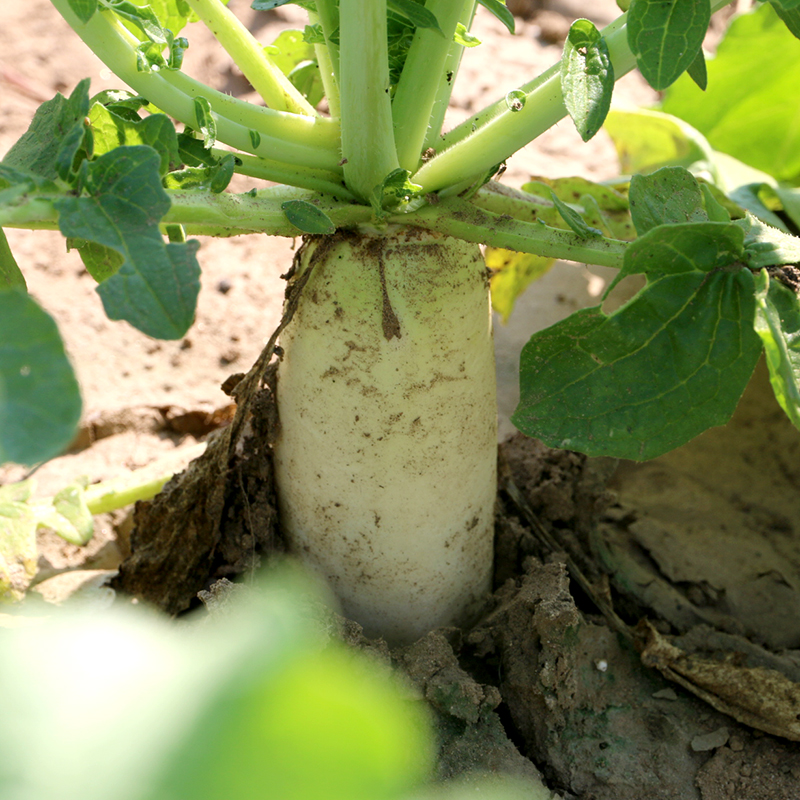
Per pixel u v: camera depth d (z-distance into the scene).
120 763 0.12
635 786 0.53
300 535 0.56
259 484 0.57
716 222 0.48
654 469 0.67
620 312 0.49
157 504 0.57
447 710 0.52
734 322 0.49
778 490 0.65
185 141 0.50
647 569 0.61
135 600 0.58
